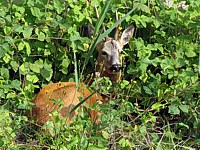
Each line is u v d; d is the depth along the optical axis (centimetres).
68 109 955
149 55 1087
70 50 1147
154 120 904
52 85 1023
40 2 1140
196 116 1009
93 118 962
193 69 1109
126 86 1056
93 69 1148
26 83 1080
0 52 1037
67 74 1162
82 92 941
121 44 1124
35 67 1094
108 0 740
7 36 1070
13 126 916
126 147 820
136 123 975
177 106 992
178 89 1016
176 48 1107
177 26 1160
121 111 895
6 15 1116
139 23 1152
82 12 1178
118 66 1083
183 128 1006
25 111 999
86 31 1198
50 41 1117
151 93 1022
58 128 832
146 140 866
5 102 1037
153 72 1134
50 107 968
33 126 959
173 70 1059
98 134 864
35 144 886
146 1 1201
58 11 1125
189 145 942
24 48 1104
